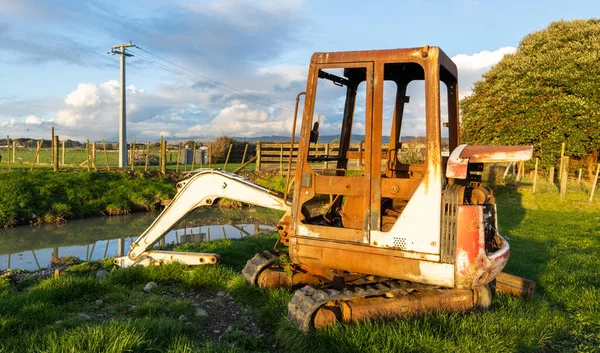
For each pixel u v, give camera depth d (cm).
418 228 426
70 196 1602
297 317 441
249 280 592
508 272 736
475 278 411
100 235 1291
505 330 452
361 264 451
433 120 420
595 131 1927
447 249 416
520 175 2078
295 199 484
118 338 380
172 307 534
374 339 412
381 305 461
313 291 458
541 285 668
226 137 3281
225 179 634
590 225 1299
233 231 1355
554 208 1611
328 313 445
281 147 2362
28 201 1483
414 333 418
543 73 2089
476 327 444
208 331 486
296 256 484
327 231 466
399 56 435
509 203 1689
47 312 497
